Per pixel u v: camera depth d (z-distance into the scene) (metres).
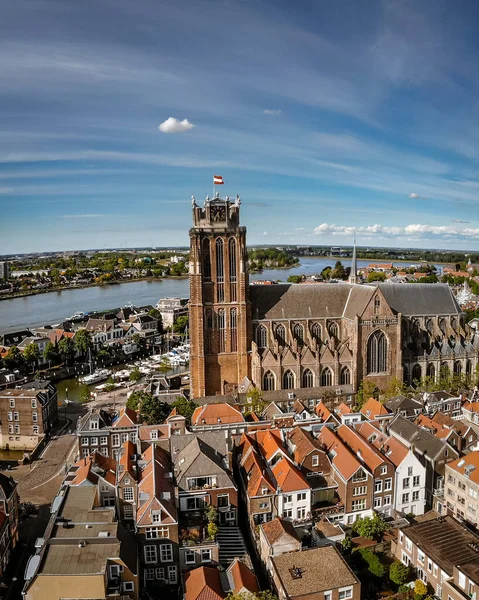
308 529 82.38
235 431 115.69
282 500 82.62
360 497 87.50
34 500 103.06
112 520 74.75
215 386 149.75
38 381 150.38
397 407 126.88
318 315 157.38
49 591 62.50
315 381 147.00
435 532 75.75
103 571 62.75
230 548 77.56
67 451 129.75
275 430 105.62
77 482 89.19
